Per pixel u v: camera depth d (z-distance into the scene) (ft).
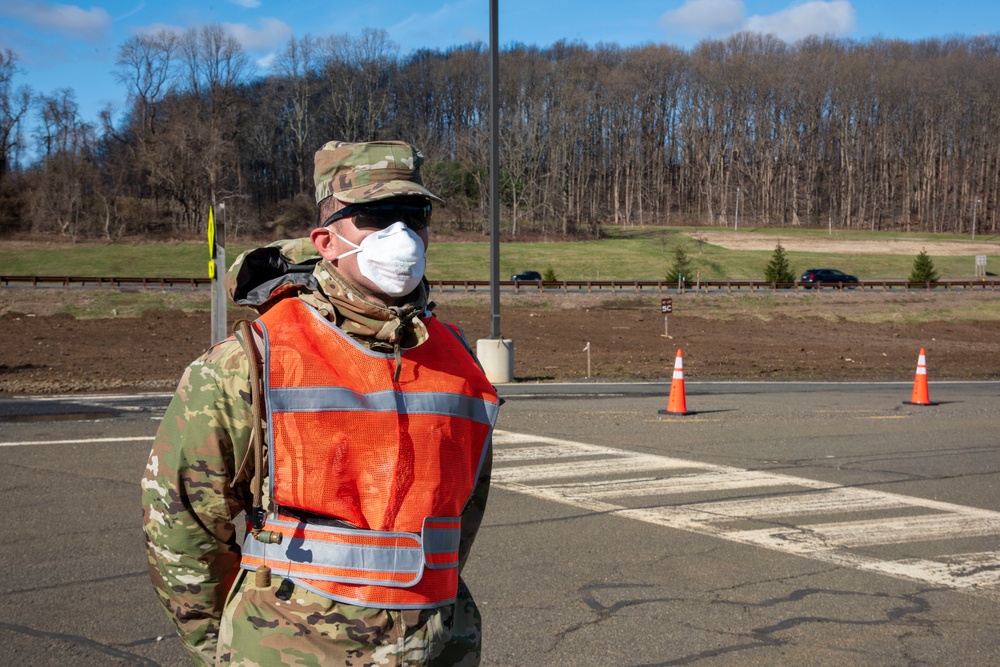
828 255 329.52
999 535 22.02
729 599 17.10
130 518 21.35
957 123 431.43
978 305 172.96
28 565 17.85
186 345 100.58
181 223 318.04
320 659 5.91
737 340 125.70
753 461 30.66
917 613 16.66
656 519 22.66
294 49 362.33
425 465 6.37
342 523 6.11
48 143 329.52
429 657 6.24
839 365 91.81
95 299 140.77
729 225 434.30
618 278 268.41
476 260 282.56
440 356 6.87
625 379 66.49
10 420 36.14
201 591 6.33
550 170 386.73
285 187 383.04
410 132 382.42
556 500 24.39
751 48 459.73
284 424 6.08
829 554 20.16
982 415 45.01
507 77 392.88
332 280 6.64
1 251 257.75
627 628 15.51
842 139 443.73
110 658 13.69
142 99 327.26
